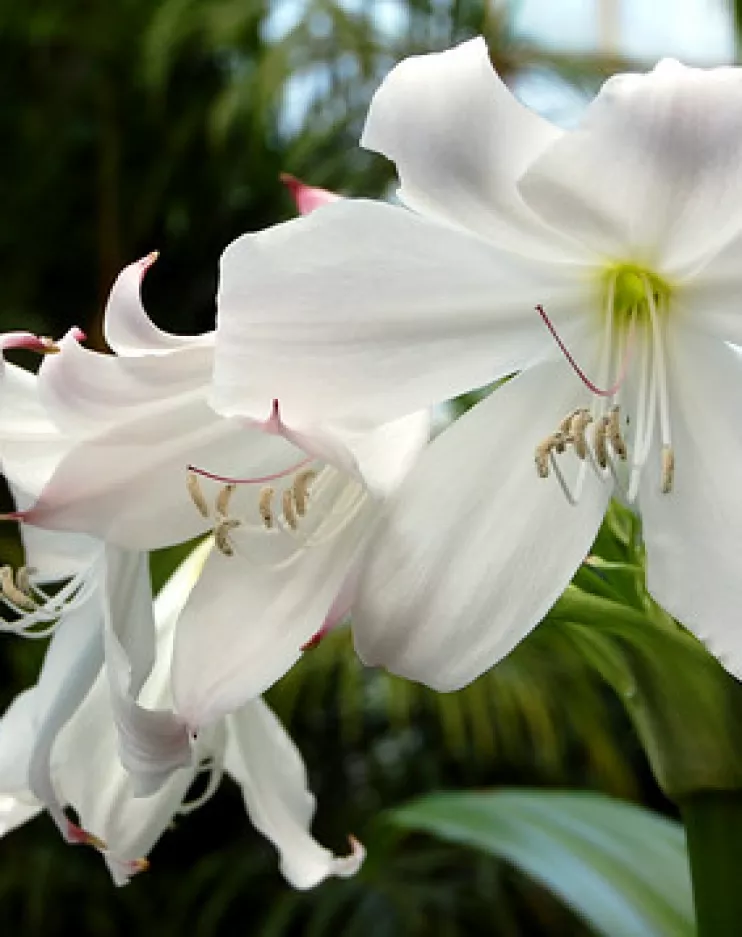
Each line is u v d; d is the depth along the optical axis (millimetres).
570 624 484
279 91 1207
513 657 1145
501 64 1187
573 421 456
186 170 1404
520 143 428
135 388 435
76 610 466
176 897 1263
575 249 453
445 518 455
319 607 454
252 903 1295
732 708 473
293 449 462
